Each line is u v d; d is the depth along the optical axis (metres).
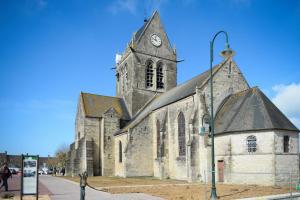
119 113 52.75
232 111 33.78
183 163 36.97
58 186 30.08
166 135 40.78
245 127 30.42
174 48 57.69
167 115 41.34
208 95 36.03
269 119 29.62
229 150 31.23
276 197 19.80
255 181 29.20
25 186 18.84
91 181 36.16
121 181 35.84
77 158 48.94
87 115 50.31
